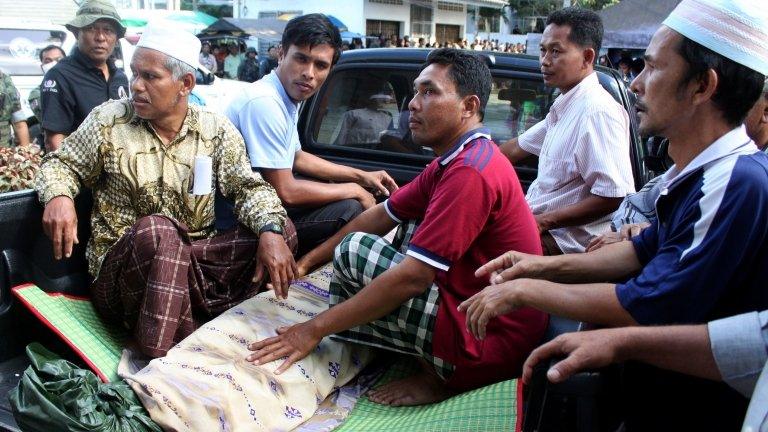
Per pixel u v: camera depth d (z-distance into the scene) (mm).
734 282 1654
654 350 1517
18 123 6062
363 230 2863
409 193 2723
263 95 3066
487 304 1786
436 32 33406
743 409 1687
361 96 3934
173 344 2502
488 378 2420
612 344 1528
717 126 1754
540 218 3203
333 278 2611
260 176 2957
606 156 3119
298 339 2398
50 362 2094
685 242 1684
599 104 3156
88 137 2645
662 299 1646
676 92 1751
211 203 2850
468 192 2262
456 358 2371
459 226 2258
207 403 2152
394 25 30453
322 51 3096
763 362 1438
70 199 2529
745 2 1682
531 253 2463
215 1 35938
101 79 4465
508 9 39000
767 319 1454
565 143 3238
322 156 4027
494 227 2381
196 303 2689
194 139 2775
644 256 2053
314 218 3270
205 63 18219
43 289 2582
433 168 2592
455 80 2396
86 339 2477
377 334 2518
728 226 1607
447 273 2396
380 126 3891
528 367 1615
